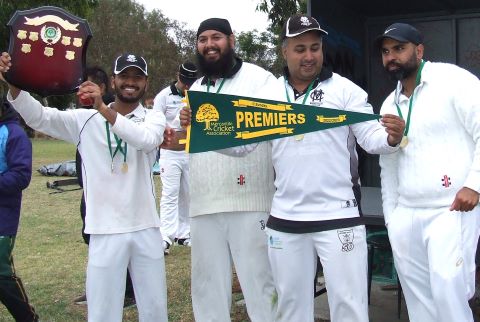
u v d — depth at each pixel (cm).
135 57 360
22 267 658
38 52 336
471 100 309
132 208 359
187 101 344
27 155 410
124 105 366
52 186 1301
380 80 660
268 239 354
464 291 312
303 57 335
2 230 406
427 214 322
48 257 700
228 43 373
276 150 345
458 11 639
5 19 1580
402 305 510
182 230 744
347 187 338
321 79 342
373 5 622
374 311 500
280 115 333
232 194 372
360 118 321
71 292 569
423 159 322
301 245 340
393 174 346
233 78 377
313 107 327
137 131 340
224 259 389
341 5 605
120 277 360
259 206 373
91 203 358
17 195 413
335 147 333
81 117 360
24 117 348
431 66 328
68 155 2422
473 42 640
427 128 320
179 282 584
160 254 372
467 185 303
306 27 328
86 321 495
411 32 324
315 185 332
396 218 339
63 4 1683
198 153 379
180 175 709
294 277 343
